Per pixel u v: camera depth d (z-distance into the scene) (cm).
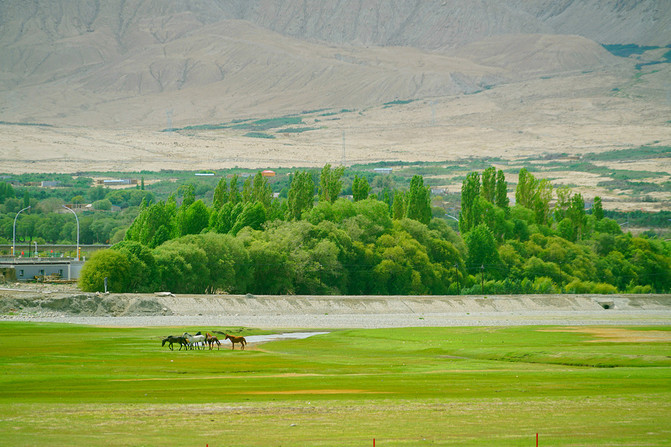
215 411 5988
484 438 4981
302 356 11969
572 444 4797
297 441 4884
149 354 11819
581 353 11669
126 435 5034
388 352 12875
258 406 6262
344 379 8481
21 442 4788
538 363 11000
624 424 5472
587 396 6925
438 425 5438
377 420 5634
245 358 11462
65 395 6944
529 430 5253
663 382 8106
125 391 7256
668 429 5288
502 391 7338
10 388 7519
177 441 4859
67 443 4762
